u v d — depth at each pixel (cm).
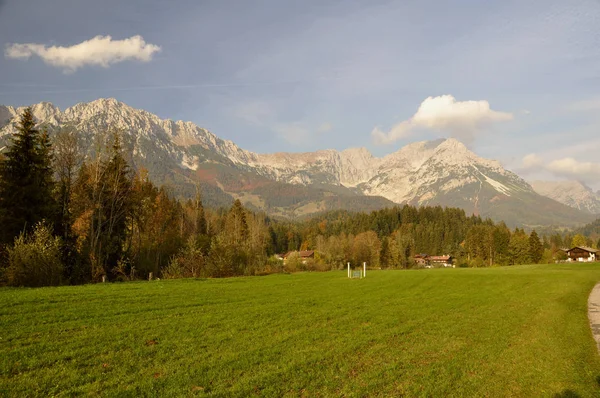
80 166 5316
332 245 13988
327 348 1622
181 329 1844
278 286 3888
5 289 2981
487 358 1552
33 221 4331
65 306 2227
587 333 1991
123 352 1462
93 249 4666
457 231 19412
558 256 15450
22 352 1395
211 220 11169
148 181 7344
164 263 6862
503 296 3434
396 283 4484
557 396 1198
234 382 1218
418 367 1423
